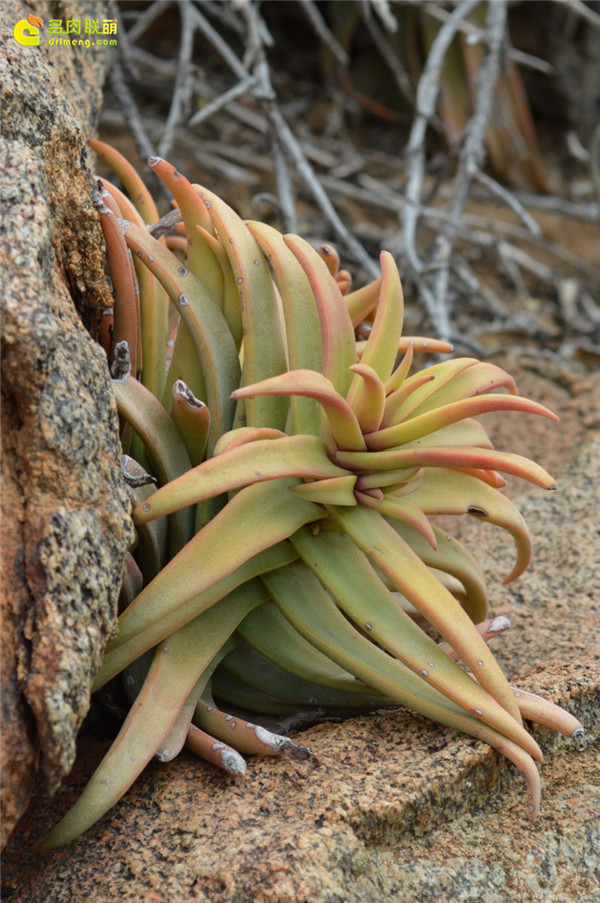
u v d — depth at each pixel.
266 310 0.90
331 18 1.99
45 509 0.82
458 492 0.90
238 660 0.90
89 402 0.84
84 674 0.81
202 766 0.87
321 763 0.86
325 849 0.83
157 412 0.89
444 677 0.86
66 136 0.89
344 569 0.88
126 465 0.88
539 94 2.29
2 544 0.81
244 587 0.89
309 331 0.90
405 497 0.89
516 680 0.92
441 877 0.84
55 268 0.86
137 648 0.86
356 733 0.88
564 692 0.90
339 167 1.88
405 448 0.88
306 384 0.84
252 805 0.85
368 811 0.84
